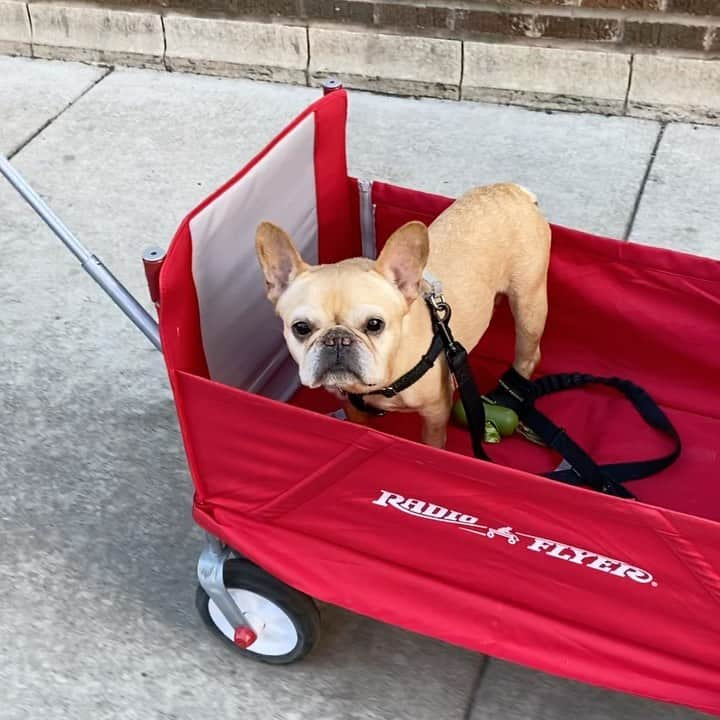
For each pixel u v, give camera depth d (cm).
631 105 266
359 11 273
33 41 303
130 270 226
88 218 241
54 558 165
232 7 282
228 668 148
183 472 180
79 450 184
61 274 225
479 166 253
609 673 122
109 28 296
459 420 176
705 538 104
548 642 125
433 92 280
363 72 282
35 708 143
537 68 268
